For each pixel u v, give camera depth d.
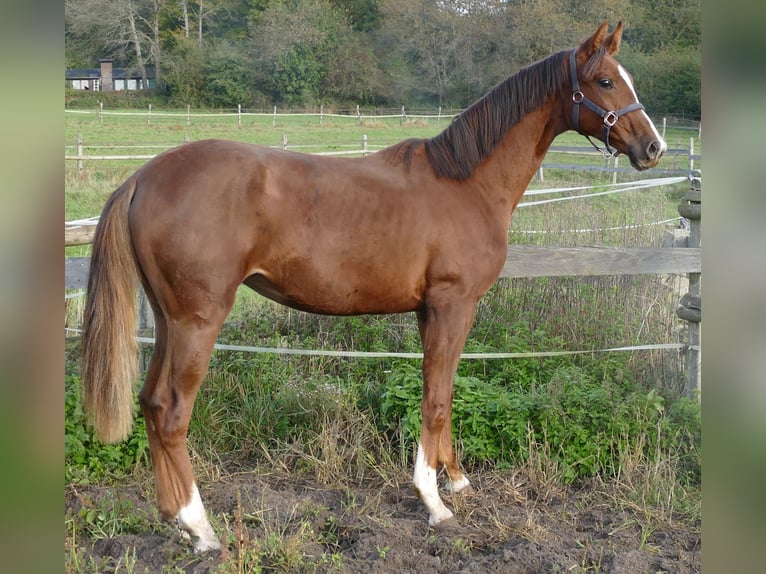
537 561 3.14
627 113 3.60
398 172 3.50
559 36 29.34
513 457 4.26
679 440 4.35
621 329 5.27
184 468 3.15
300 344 5.36
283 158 3.29
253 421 4.49
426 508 3.72
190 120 26.59
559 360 5.22
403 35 32.78
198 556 3.12
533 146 3.71
